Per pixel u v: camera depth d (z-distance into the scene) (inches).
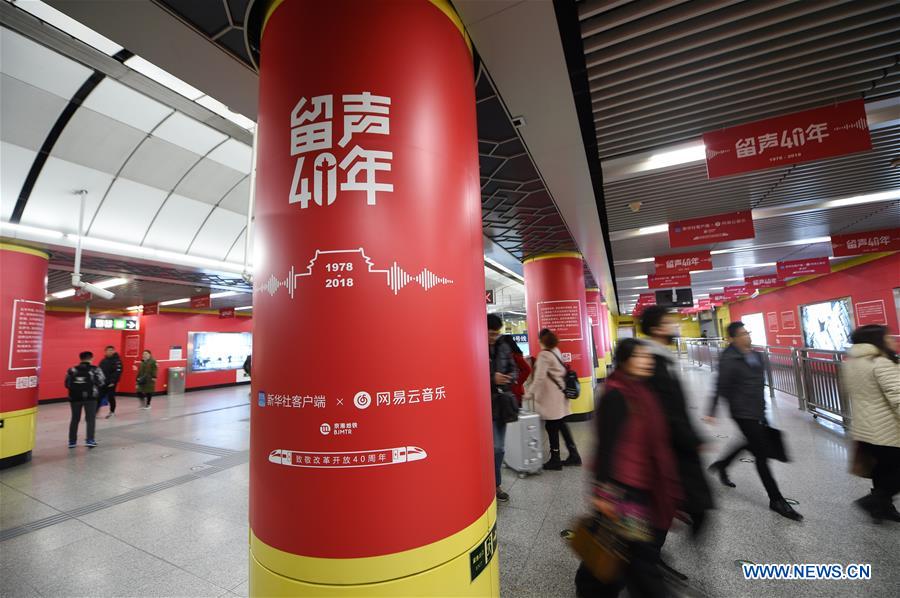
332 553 55.9
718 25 124.3
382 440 57.8
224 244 404.5
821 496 143.6
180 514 156.1
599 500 71.2
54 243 269.6
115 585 109.8
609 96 149.5
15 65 225.6
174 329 648.4
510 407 154.7
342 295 59.5
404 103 66.2
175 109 288.4
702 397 361.7
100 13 93.1
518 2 89.7
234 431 316.5
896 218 332.8
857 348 127.4
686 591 85.7
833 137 140.7
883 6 118.8
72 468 223.5
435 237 65.6
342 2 67.1
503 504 152.1
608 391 76.9
